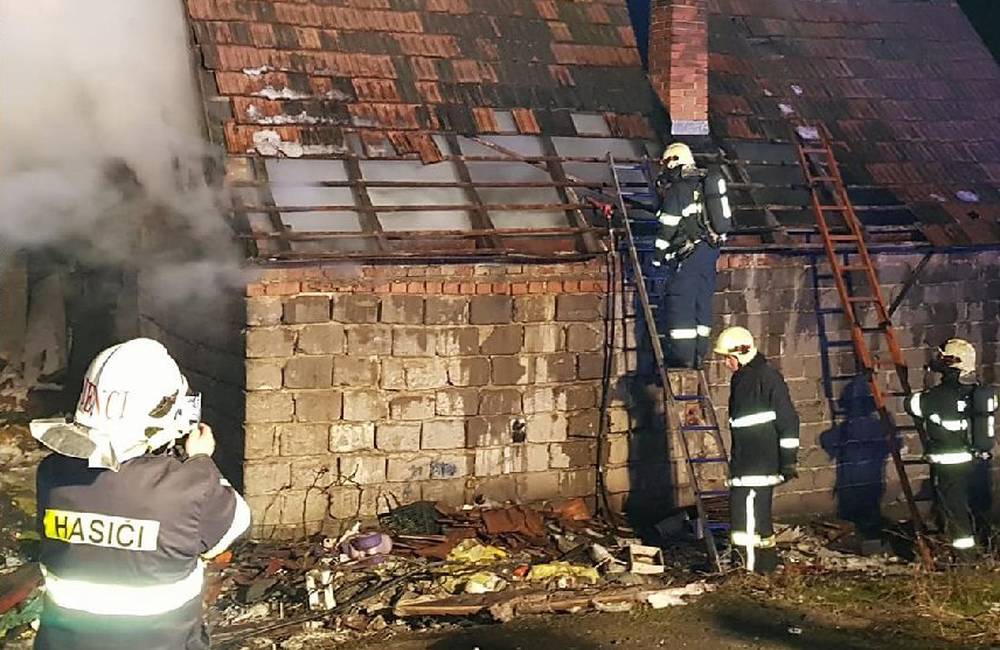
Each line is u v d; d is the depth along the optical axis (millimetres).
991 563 8117
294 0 9453
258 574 7375
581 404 8766
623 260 8820
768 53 11195
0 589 6746
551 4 10539
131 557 3367
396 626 6746
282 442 7871
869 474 9852
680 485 9133
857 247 9500
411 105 9164
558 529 8406
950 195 10438
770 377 7496
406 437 8227
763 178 9883
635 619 6871
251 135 8383
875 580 7797
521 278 8500
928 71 11734
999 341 10336
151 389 3461
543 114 9586
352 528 7922
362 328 8039
